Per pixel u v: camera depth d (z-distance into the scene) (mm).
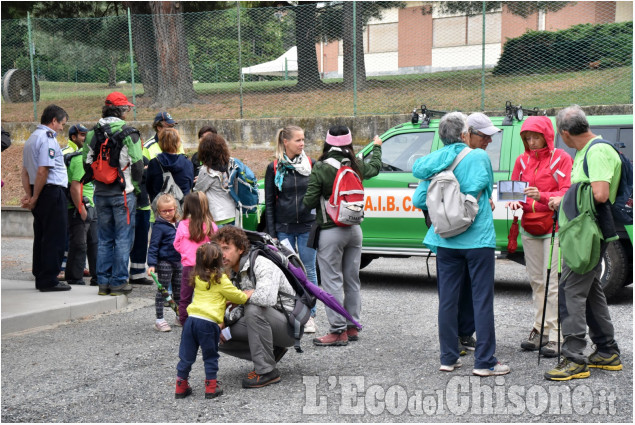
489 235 5355
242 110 17516
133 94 18609
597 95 15445
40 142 8141
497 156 8391
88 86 19688
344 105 17016
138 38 19312
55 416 4797
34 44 19562
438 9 20547
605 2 19625
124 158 7891
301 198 6906
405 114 15562
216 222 7242
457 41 20375
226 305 5328
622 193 5293
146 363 5996
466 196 5250
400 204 8875
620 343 6309
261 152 16625
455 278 5516
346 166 6320
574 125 5312
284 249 5570
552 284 5977
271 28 18406
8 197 16031
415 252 8883
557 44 16672
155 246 7039
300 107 17250
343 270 6590
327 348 6355
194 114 17969
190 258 6480
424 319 7398
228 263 5250
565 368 5355
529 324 7094
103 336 6883
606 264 7797
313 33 18141
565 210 5328
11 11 23344
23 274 10258
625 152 7867
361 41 17719
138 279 9461
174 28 18812
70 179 8828
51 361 6074
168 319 7566
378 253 9133
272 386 5328
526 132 6035
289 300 5434
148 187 8180
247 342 5398
